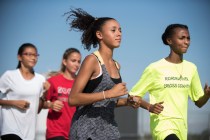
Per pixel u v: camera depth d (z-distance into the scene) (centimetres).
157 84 1052
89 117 854
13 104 1166
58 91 1295
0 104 1172
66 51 1323
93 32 905
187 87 1057
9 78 1197
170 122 1026
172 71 1055
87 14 916
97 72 860
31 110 1198
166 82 1048
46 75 1406
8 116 1177
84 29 916
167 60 1066
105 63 877
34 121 1202
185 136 1039
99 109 856
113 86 869
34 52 1209
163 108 1030
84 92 862
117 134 867
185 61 1076
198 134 1919
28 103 1172
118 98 941
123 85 832
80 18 912
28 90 1198
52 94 1298
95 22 896
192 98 1095
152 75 1056
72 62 1308
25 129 1186
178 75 1055
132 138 2102
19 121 1179
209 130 1909
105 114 859
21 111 1180
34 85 1205
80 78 848
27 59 1202
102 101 856
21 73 1208
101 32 884
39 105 1234
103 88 861
